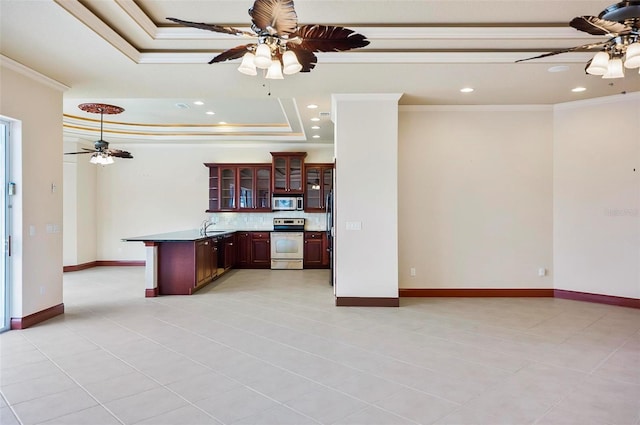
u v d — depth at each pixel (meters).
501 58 3.94
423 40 3.69
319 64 4.04
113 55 3.81
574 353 3.47
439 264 5.77
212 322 4.44
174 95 5.21
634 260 5.13
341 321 4.47
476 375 3.00
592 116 5.42
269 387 2.80
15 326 4.14
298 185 8.77
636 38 2.61
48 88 4.54
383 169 5.15
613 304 5.24
